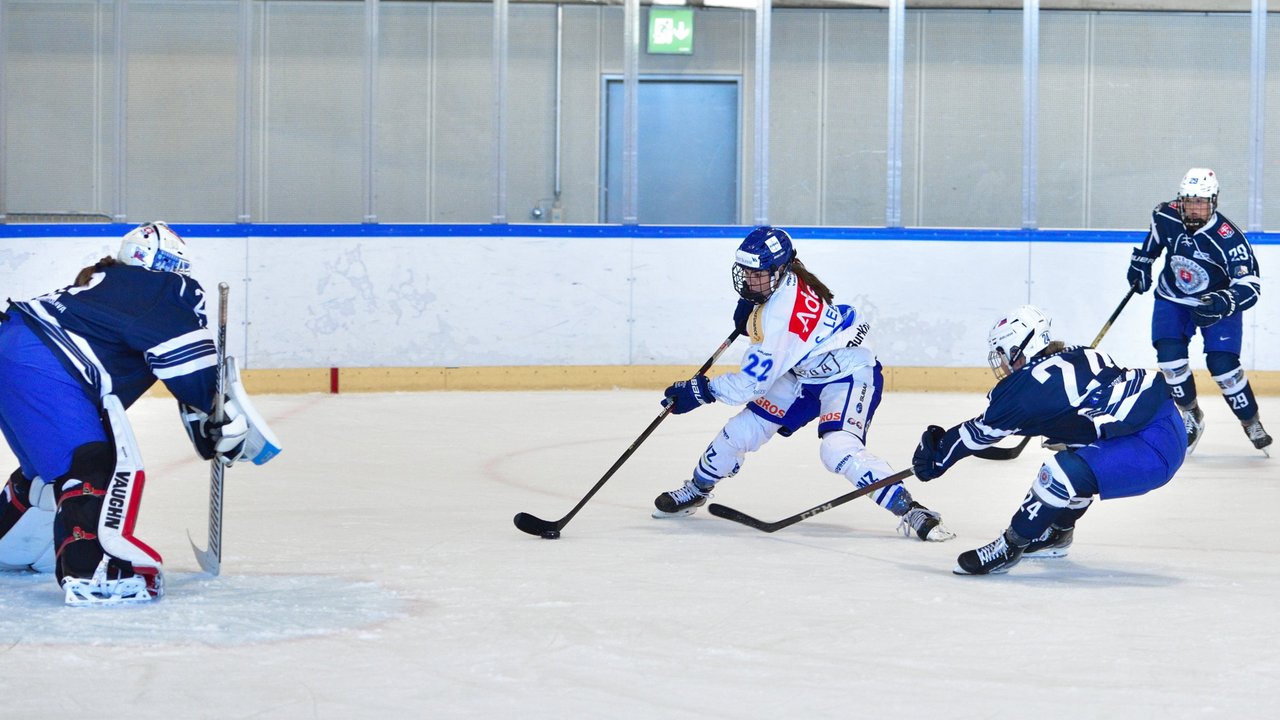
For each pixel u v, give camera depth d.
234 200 22.08
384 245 21.70
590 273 21.94
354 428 16.89
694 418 18.25
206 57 21.94
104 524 7.28
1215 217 14.78
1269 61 22.36
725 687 5.91
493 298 21.84
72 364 7.37
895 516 10.82
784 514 10.98
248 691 5.79
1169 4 22.28
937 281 22.11
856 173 22.52
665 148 22.48
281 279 21.53
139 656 6.33
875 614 7.33
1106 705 5.69
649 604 7.53
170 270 7.77
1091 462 8.12
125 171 22.00
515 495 11.91
